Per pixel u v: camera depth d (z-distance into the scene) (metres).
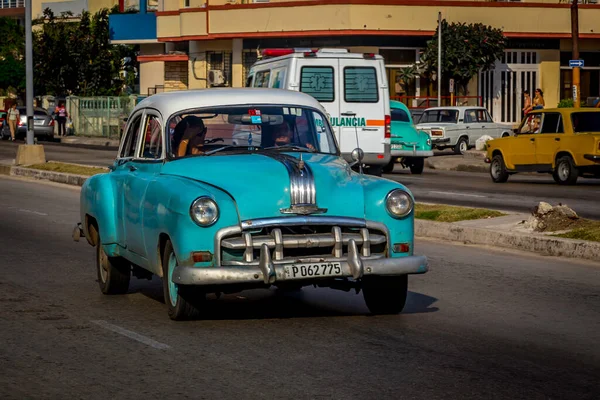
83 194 11.62
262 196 8.84
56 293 11.31
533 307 10.25
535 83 50.06
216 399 6.86
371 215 9.05
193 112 10.24
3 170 31.38
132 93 63.09
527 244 14.20
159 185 9.43
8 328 9.38
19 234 16.72
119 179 10.79
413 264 9.02
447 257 13.75
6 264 13.51
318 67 21.39
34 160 31.58
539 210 14.84
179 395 6.98
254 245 8.66
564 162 25.41
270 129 10.30
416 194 22.73
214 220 8.71
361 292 11.09
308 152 10.24
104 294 11.25
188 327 9.27
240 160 9.53
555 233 14.30
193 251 8.76
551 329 9.16
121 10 63.38
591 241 13.51
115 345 8.59
